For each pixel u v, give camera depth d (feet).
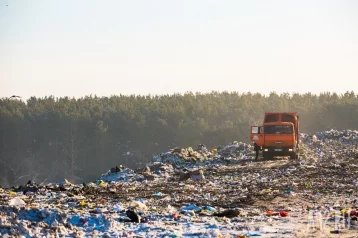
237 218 145.28
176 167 362.74
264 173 279.69
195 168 335.88
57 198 199.82
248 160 377.30
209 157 394.11
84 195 213.66
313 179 242.17
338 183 224.12
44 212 129.49
